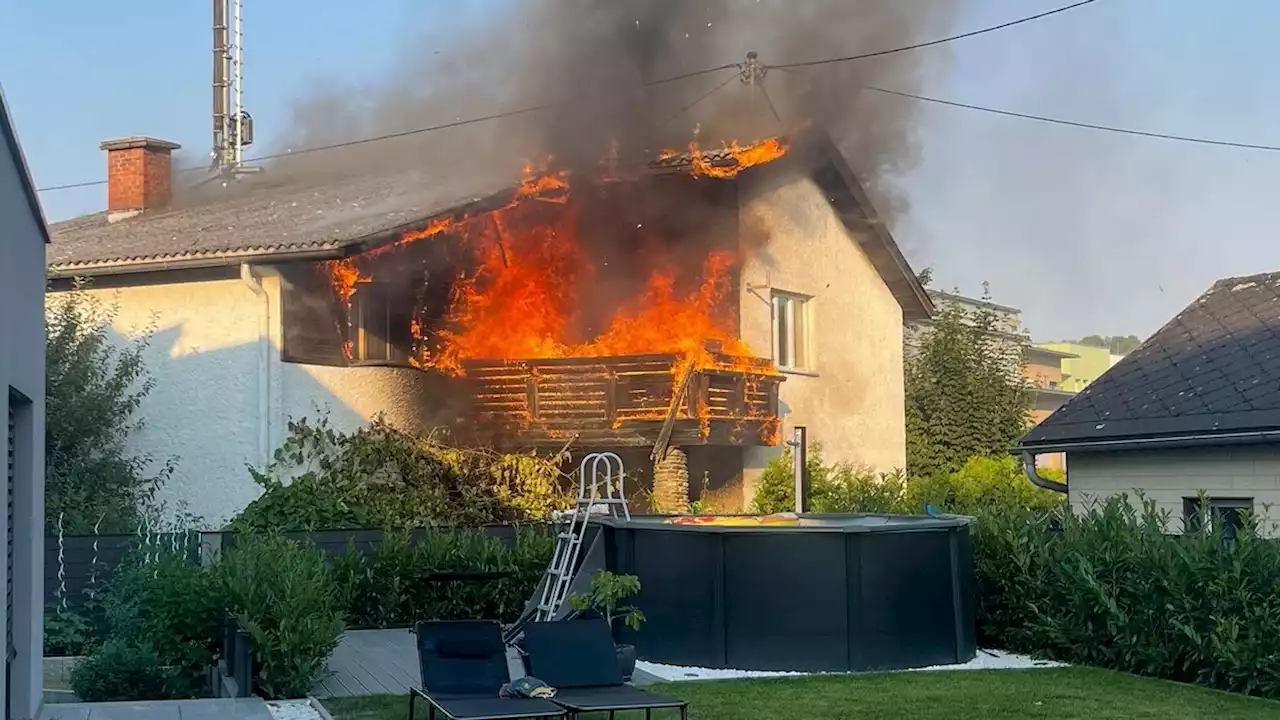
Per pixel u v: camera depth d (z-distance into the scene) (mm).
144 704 8430
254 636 8781
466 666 7484
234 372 14781
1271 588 8820
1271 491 12273
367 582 12172
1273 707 8336
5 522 6832
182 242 15438
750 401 17953
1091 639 10172
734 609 9805
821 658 9703
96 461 14422
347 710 8258
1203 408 12930
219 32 28641
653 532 10188
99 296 15547
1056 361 46250
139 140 21672
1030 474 14961
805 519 11688
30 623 7977
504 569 12273
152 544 11219
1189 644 9289
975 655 10586
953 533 10359
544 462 16094
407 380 16172
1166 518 10352
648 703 6984
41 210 8062
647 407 16516
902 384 23328
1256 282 15953
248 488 14625
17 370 7359
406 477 15266
